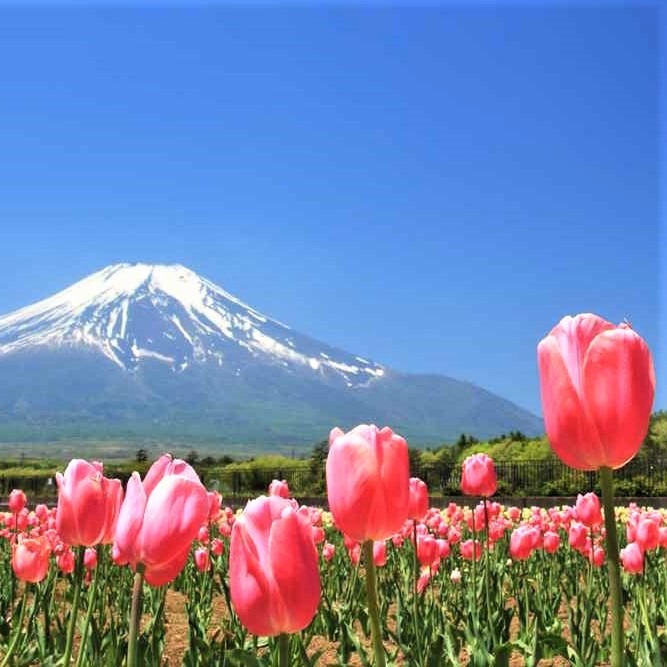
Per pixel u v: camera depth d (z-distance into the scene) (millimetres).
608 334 2141
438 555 6219
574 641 5023
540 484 31250
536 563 8344
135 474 2643
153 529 2535
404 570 8289
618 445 2123
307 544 2303
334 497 2416
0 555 10188
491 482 5312
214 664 4031
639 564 5238
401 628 5254
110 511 3414
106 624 5914
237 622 5066
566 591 7453
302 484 42281
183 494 2576
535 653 4176
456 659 4363
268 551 2301
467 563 8555
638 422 2125
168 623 7047
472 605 4961
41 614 7168
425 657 4461
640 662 4285
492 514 9250
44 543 4711
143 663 4094
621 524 13109
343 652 5039
